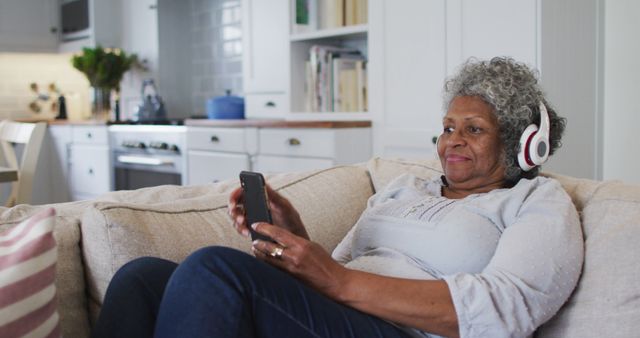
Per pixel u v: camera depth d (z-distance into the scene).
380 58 3.06
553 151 1.36
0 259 0.85
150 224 1.21
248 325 1.00
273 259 1.10
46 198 5.12
